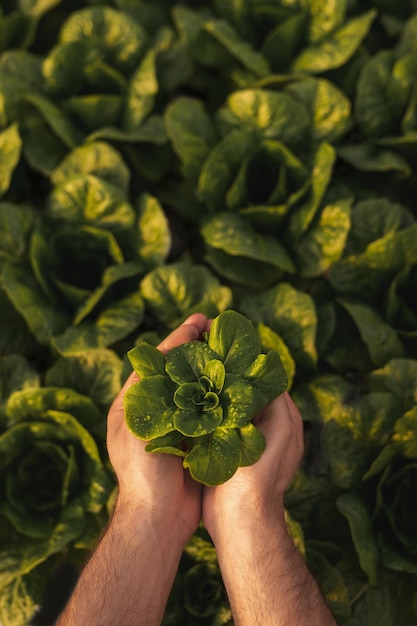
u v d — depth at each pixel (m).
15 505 0.99
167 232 1.11
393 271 1.07
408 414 0.94
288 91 1.17
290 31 1.19
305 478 0.99
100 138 1.19
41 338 1.05
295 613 0.68
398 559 0.94
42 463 1.02
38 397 0.98
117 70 1.20
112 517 0.74
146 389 0.69
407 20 1.27
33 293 1.07
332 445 0.98
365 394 1.02
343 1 1.18
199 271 1.07
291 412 0.75
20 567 0.97
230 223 1.10
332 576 0.94
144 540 0.70
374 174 1.21
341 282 1.09
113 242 1.07
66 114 1.19
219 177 1.11
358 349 1.07
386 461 0.95
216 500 0.73
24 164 1.22
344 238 1.08
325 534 0.99
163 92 1.24
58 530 0.96
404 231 1.03
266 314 1.05
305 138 1.15
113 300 1.10
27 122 1.20
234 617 0.70
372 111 1.17
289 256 1.12
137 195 1.23
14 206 1.12
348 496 0.95
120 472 0.74
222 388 0.69
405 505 0.97
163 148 1.22
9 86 1.18
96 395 1.03
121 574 0.69
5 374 1.06
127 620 0.68
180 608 0.95
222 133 1.16
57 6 1.33
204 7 1.30
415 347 1.06
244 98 1.14
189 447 0.71
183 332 0.77
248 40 1.24
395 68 1.15
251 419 0.72
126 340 1.11
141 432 0.68
